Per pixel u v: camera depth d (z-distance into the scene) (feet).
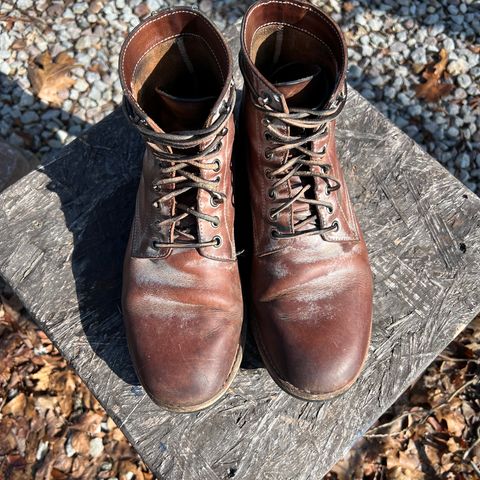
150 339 1.70
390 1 3.70
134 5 3.66
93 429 2.74
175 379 1.64
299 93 1.72
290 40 1.79
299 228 1.74
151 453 1.87
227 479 1.85
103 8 3.63
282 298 1.73
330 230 1.75
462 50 3.60
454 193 2.18
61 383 2.79
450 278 2.06
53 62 3.50
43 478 2.64
